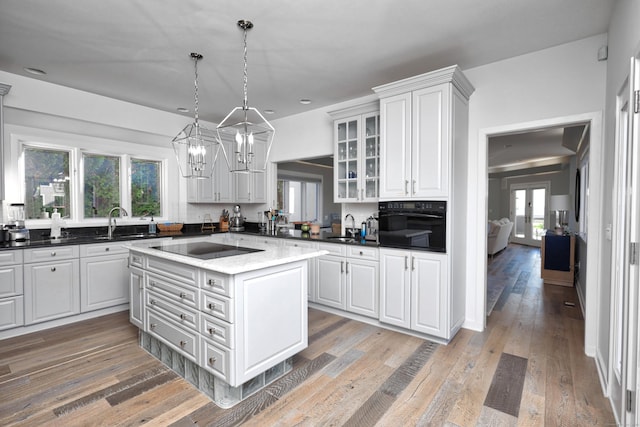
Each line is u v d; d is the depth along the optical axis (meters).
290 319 2.30
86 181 4.07
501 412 1.91
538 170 9.25
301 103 4.20
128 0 2.10
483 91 3.09
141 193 4.59
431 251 2.85
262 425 1.81
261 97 3.97
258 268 1.96
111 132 4.15
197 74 3.27
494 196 10.99
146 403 2.01
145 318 2.67
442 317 2.80
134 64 3.05
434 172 2.83
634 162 1.61
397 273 3.04
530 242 9.86
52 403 2.00
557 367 2.42
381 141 3.15
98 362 2.53
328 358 2.59
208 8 2.19
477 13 2.26
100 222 4.14
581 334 3.04
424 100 2.88
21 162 3.53
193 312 2.19
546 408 1.95
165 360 2.51
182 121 4.68
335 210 9.85
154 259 2.56
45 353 2.68
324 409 1.95
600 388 2.15
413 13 2.26
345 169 3.88
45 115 3.55
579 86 2.63
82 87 3.60
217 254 2.31
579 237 4.70
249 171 2.37
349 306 3.43
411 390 2.14
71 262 3.36
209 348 2.06
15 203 3.41
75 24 2.38
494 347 2.77
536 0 2.11
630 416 1.61
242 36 2.56
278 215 4.93
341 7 2.19
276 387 2.18
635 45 1.63
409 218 2.97
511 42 2.67
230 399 2.02
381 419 1.86
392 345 2.82
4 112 3.33
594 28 2.46
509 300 4.18
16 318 3.02
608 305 2.11
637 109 1.61
